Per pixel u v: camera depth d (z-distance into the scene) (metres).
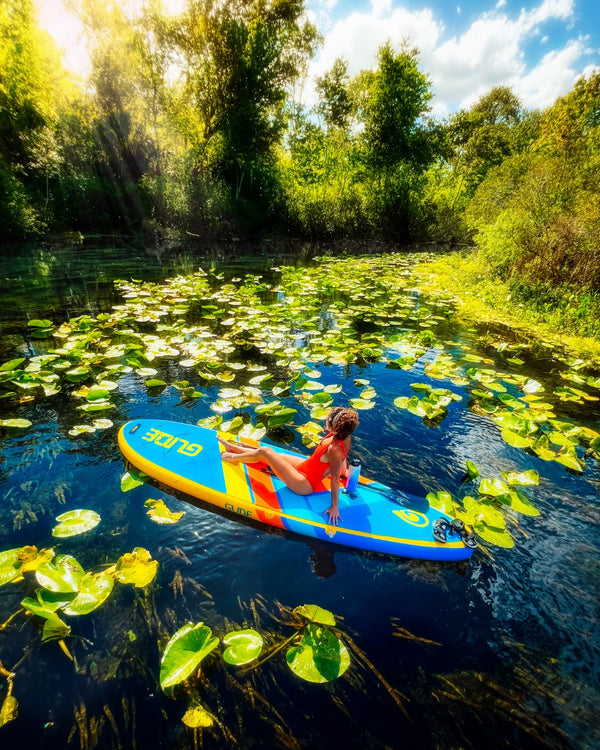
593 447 4.02
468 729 1.78
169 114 22.17
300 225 27.64
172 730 1.71
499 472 3.67
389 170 27.11
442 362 6.07
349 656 2.04
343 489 3.21
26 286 10.84
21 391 4.79
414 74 23.94
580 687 1.97
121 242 21.97
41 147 20.03
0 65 17.72
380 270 16.05
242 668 1.97
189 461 3.39
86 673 1.92
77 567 2.39
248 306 9.09
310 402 4.75
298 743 1.69
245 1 20.12
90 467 3.46
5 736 1.68
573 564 2.73
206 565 2.59
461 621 2.30
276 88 22.86
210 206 24.12
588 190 10.37
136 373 5.36
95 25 18.83
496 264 11.89
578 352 7.12
